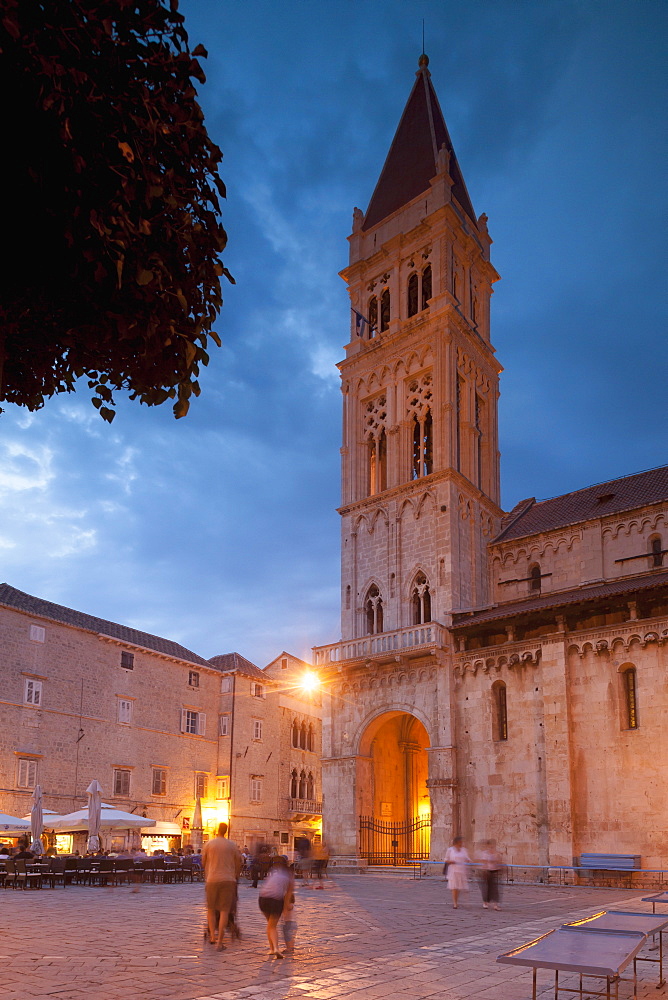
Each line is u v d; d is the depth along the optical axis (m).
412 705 46.84
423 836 51.38
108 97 5.79
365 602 53.28
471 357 56.72
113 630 63.25
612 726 38.41
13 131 5.33
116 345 7.09
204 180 6.98
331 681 51.31
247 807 68.56
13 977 12.65
